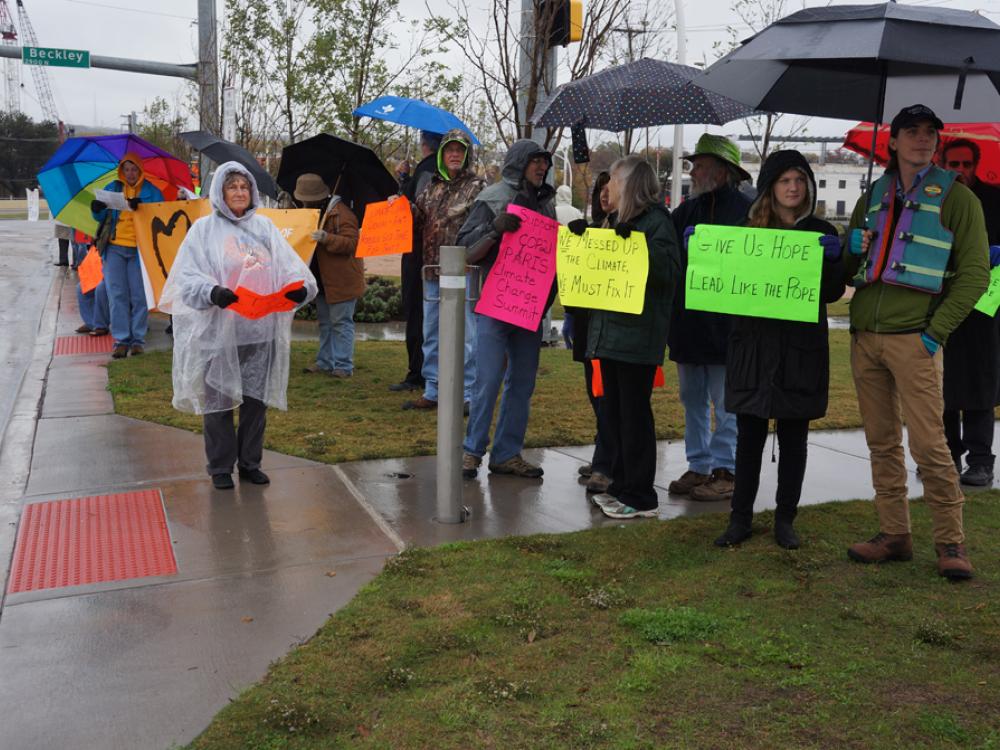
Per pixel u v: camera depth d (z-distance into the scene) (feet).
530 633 12.26
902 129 13.73
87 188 35.65
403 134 46.16
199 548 15.48
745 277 14.64
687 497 18.86
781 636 12.24
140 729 10.27
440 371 16.46
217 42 48.62
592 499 18.37
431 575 14.21
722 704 10.66
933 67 14.97
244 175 17.79
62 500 17.81
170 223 27.61
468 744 9.87
